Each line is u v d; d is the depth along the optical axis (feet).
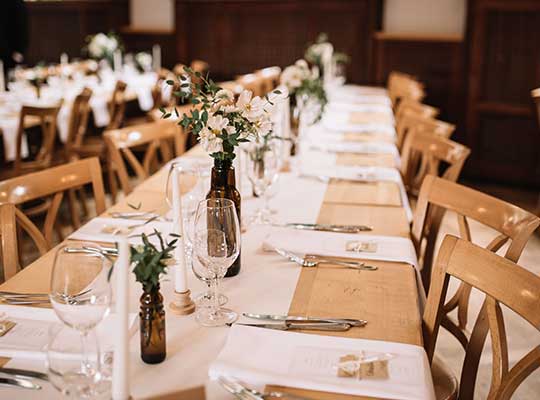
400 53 23.22
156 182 9.08
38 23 27.43
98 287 4.09
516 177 21.20
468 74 21.50
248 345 4.64
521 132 20.92
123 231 7.04
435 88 22.98
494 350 5.16
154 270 4.26
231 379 4.28
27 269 6.07
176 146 11.68
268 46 25.40
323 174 9.59
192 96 5.71
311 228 7.25
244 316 5.16
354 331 4.94
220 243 4.99
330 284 5.82
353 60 24.36
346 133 13.44
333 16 24.27
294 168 10.03
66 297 4.31
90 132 20.77
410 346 4.69
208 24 25.85
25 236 15.17
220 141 5.61
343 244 6.72
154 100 19.39
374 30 23.76
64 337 4.02
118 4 26.45
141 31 26.35
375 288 5.74
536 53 20.24
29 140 17.34
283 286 5.76
